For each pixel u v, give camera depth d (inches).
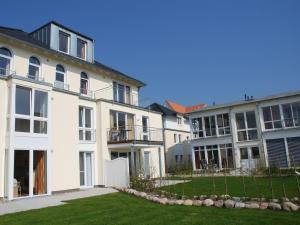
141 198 490.3
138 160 894.4
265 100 1073.5
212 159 1179.9
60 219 340.8
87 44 910.4
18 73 659.4
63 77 780.6
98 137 772.0
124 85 994.1
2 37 625.9
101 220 329.1
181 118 1608.0
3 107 540.1
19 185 543.8
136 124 909.2
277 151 1026.7
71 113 673.0
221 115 1194.6
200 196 440.5
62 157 631.8
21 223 326.3
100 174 746.2
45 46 767.7
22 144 542.6
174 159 1455.5
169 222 306.5
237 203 366.6
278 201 375.9
